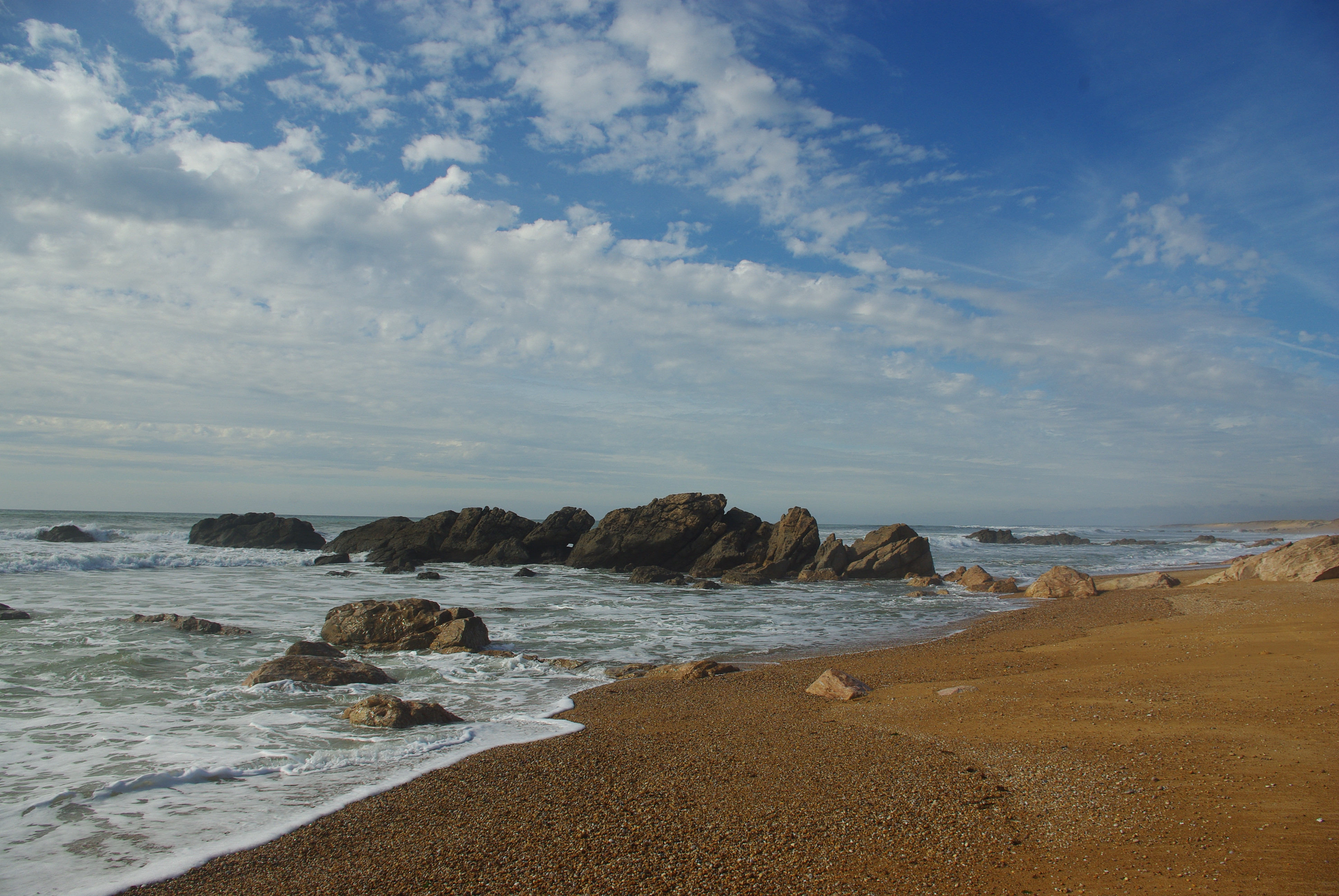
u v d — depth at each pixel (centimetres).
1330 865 553
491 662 1761
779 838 679
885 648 2048
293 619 2298
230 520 5688
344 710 1243
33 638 1753
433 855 664
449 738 1075
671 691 1474
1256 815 654
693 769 917
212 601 2677
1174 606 2469
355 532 5641
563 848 671
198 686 1379
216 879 625
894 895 560
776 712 1260
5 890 605
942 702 1254
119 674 1430
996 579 4072
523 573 4366
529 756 993
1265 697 1076
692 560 4934
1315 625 1681
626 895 573
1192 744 879
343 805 799
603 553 4894
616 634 2275
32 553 3881
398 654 1841
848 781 848
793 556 4659
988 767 875
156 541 5638
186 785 868
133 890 607
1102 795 741
